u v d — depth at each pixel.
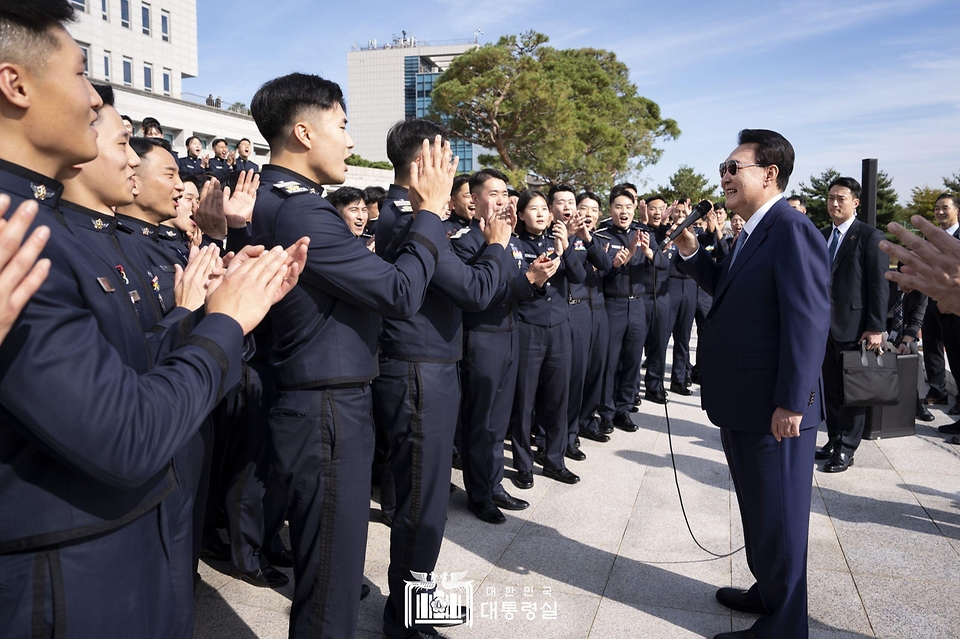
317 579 2.07
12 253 0.91
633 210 5.79
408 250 2.19
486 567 3.25
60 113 1.15
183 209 3.47
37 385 0.99
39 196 1.19
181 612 1.56
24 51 1.09
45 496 1.11
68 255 1.18
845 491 4.29
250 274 1.36
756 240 2.61
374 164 33.78
